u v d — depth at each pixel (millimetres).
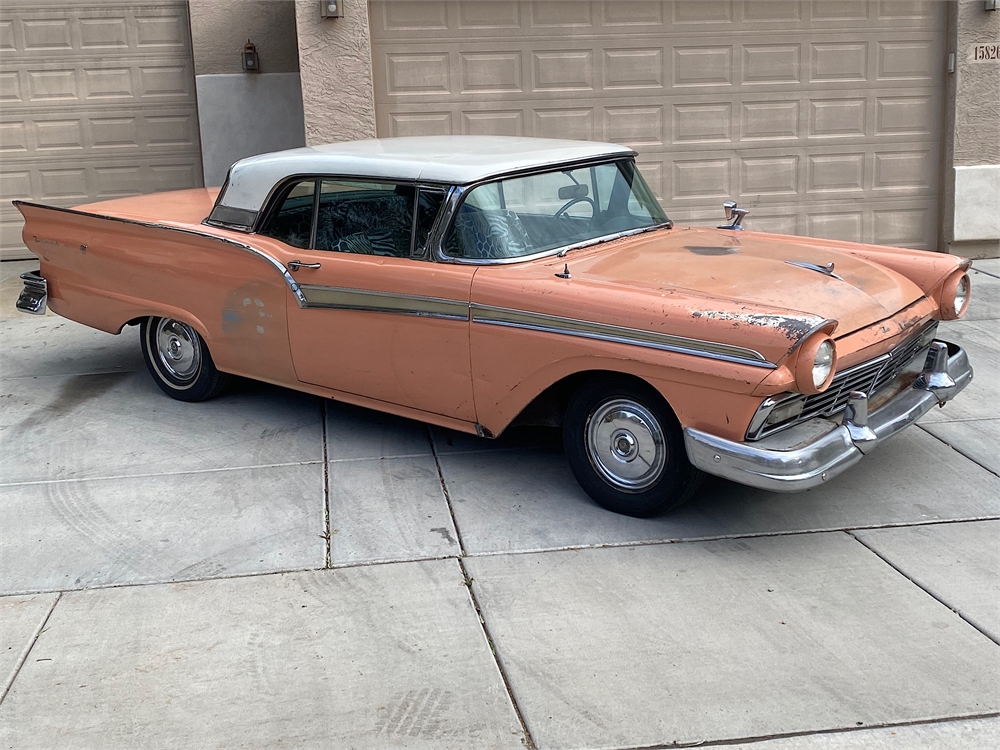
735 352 3715
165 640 3490
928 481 4684
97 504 4594
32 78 9648
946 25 9180
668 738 2918
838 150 9391
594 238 4898
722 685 3160
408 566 3975
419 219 4625
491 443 5258
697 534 4195
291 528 4320
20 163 9805
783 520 4320
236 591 3811
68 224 6023
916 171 9492
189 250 5438
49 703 3146
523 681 3211
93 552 4141
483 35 8836
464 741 2928
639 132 9203
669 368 3871
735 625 3500
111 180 9961
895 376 4570
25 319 8023
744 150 9320
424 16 8742
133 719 3061
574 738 2932
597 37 8945
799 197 9469
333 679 3246
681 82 9117
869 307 4230
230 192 5398
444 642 3441
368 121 8664
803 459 3730
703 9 8961
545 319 4184
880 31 9156
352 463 5020
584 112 9109
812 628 3471
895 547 4051
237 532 4293
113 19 9602
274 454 5160
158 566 4016
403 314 4637
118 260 5805
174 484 4801
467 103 8977
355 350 4887
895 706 3037
